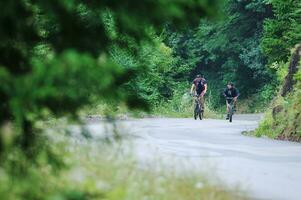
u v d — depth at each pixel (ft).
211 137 164.25
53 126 48.83
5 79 37.47
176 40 415.23
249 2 463.42
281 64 280.51
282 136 169.17
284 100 186.19
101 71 36.73
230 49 475.72
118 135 53.83
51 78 36.81
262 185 78.33
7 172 45.06
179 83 382.22
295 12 268.00
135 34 51.96
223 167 95.09
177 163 88.99
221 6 45.57
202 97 283.59
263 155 116.88
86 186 59.72
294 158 111.86
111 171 70.33
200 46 489.26
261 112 442.09
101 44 50.67
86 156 77.20
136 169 75.25
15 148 46.01
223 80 488.02
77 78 37.06
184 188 63.41
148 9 43.45
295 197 70.13
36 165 47.44
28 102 37.93
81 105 43.80
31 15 44.88
